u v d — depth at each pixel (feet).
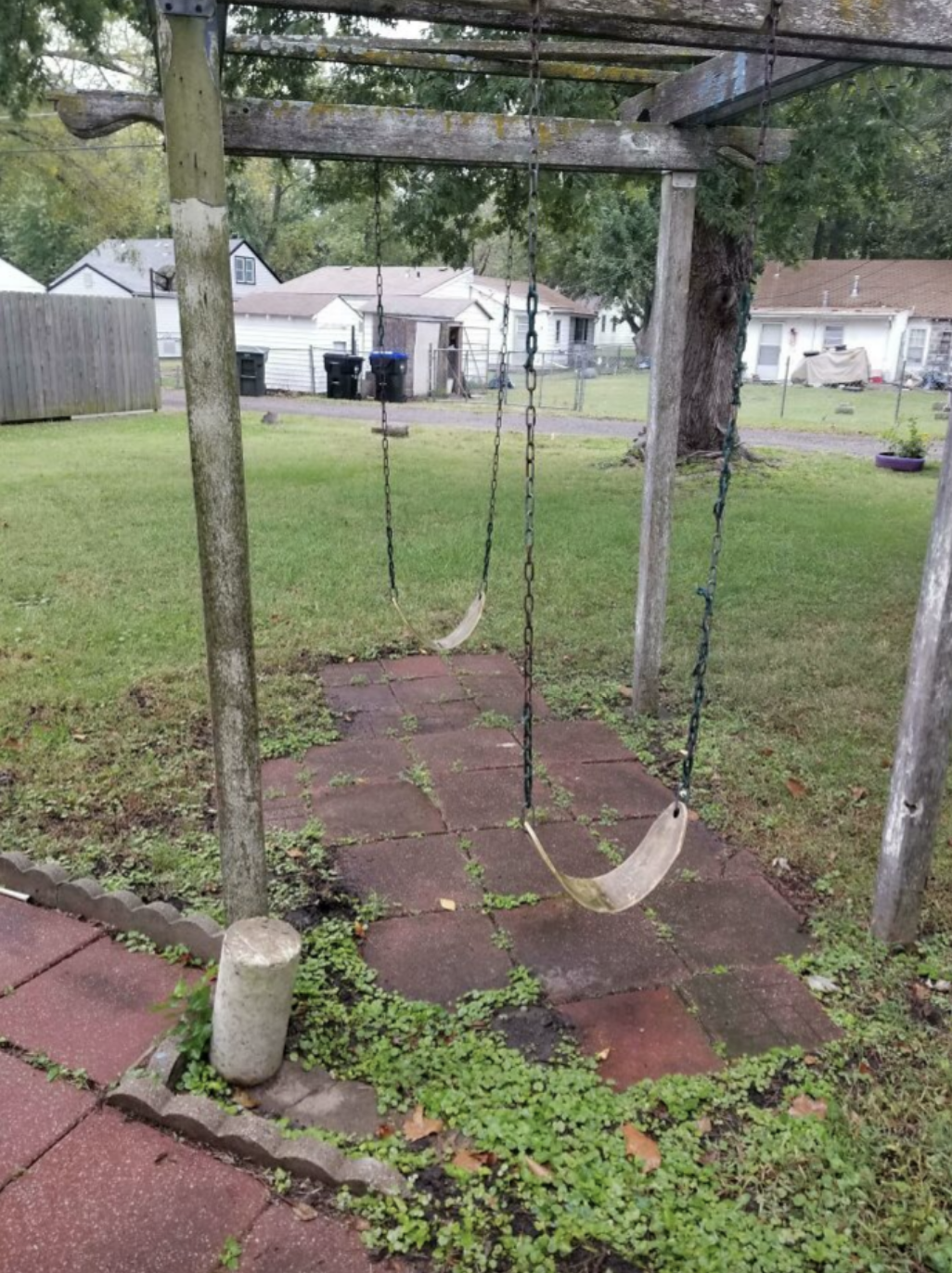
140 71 46.80
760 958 8.92
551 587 20.79
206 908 9.31
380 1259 5.80
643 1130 6.84
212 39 6.53
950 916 9.60
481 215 37.11
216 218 6.84
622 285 96.43
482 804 11.78
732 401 8.50
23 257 138.62
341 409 65.46
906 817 8.71
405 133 11.20
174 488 30.89
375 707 14.79
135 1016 7.74
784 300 114.62
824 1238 6.04
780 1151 6.66
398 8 8.32
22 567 21.35
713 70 11.21
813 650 17.37
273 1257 5.77
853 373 103.14
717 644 17.70
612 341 154.40
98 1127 6.63
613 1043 7.75
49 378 49.98
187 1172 6.31
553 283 145.59
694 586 21.34
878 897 9.13
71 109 10.09
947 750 8.60
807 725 14.20
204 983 7.80
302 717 14.24
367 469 36.42
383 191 26.89
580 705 15.02
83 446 40.81
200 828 10.84
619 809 11.71
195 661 15.93
